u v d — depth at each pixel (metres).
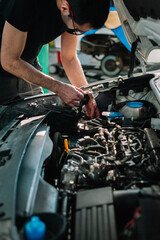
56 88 1.71
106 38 4.72
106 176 1.24
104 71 5.07
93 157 1.42
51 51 6.79
